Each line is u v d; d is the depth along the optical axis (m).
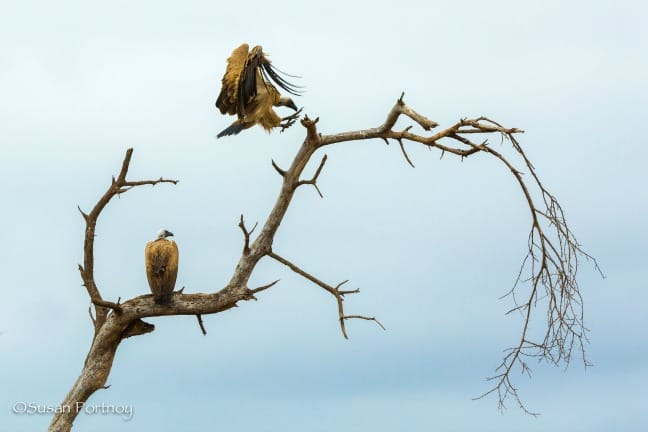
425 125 33.94
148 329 39.25
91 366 38.78
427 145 36.03
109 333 38.44
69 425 38.50
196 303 37.66
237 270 37.84
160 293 37.53
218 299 37.56
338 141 36.81
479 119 34.53
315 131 35.97
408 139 36.31
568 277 31.66
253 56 38.31
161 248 37.91
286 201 37.38
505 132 33.34
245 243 37.34
